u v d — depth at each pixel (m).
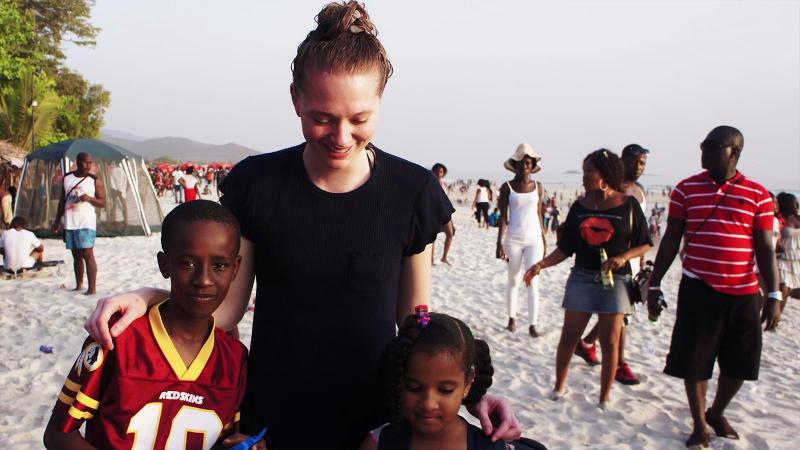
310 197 1.91
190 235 1.70
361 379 1.97
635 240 4.65
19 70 28.94
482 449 1.84
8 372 5.20
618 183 4.64
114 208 14.98
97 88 42.03
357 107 1.71
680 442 4.41
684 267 4.25
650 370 6.02
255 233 1.95
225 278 1.77
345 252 1.92
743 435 4.48
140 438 1.70
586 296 4.78
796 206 9.00
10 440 3.92
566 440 4.38
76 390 1.67
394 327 2.05
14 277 9.40
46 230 14.20
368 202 1.93
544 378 5.65
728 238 4.04
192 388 1.78
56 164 14.26
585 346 6.01
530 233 6.90
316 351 1.94
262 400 1.97
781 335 7.94
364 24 1.76
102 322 1.65
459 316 7.94
